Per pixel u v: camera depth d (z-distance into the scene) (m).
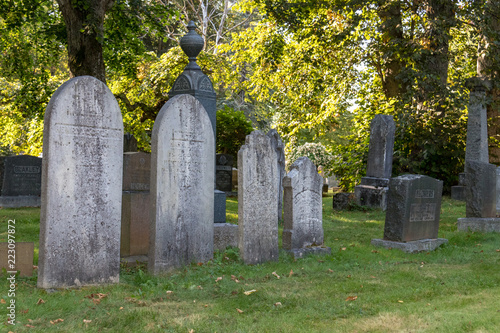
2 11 17.09
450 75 27.53
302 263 8.33
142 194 8.35
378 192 17.12
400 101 19.61
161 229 7.06
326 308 5.63
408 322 5.09
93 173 6.31
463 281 7.07
